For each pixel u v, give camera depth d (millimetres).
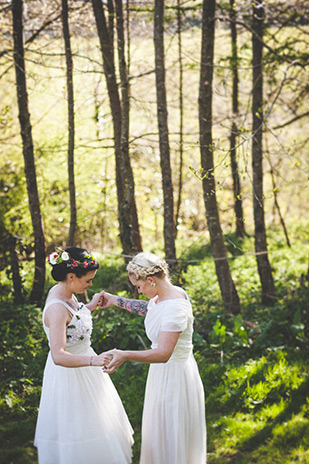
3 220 10453
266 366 4930
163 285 3145
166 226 6566
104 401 3305
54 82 10883
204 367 5020
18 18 6227
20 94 6277
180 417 3104
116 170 8086
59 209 11500
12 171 11484
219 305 6742
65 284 3250
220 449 3785
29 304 6426
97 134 10578
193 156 13328
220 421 4117
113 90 7441
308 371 4871
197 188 13219
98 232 12953
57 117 12148
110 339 5527
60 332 3066
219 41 12258
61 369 3213
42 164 11250
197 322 6031
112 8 7828
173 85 11680
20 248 6516
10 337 5309
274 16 8266
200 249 10180
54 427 3197
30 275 7836
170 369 3131
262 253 6875
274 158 12820
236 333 5543
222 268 6633
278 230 12711
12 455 3697
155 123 12648
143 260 3104
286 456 3635
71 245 7195
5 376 4832
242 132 5207
